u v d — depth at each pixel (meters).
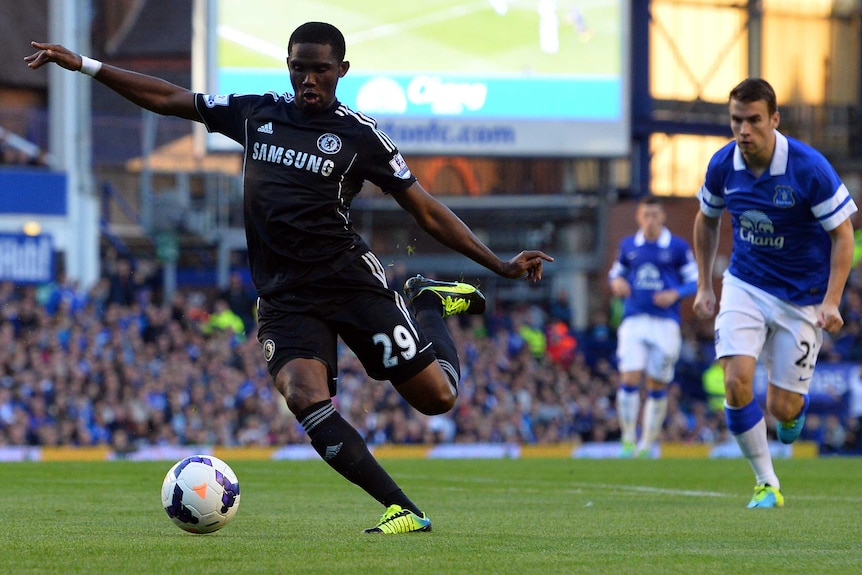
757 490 28.89
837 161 107.31
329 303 20.06
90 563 16.39
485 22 83.19
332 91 19.92
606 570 16.05
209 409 66.75
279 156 19.92
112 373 65.31
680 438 76.31
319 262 19.95
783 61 107.81
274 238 19.98
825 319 27.20
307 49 19.56
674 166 107.75
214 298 95.81
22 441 61.50
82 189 83.00
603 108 84.88
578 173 105.00
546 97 84.06
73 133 83.00
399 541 19.16
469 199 100.88
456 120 82.75
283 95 20.50
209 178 97.25
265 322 20.36
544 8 83.94
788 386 29.30
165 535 20.36
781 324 28.75
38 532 20.94
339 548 18.14
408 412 71.00
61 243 81.94
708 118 104.94
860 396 75.12
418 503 29.56
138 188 97.00
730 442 73.69
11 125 88.81
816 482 38.62
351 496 31.84
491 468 46.69
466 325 83.00
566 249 100.75
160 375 66.88
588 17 84.50
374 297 20.25
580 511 26.92
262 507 27.81
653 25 102.44
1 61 97.88
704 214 29.69
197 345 71.31
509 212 100.62
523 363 77.31
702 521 24.19
